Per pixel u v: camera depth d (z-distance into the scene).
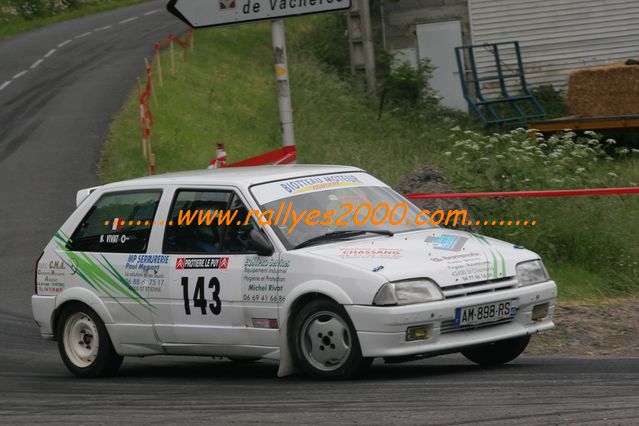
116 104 58.97
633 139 51.00
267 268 16.75
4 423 14.70
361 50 70.75
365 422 12.95
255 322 16.94
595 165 34.25
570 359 18.17
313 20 87.50
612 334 20.83
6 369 20.77
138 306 18.34
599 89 52.22
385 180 38.81
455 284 15.91
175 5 23.73
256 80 72.06
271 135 57.66
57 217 39.78
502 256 16.81
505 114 66.62
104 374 19.16
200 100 62.41
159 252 18.20
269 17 23.86
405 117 64.12
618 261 25.88
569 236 26.44
